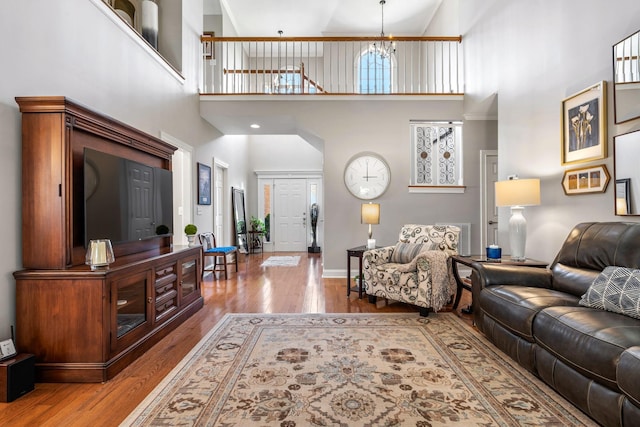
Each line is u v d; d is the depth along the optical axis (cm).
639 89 226
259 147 910
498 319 240
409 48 795
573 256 248
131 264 244
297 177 909
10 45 217
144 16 430
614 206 248
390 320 326
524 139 359
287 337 282
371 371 221
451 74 586
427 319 329
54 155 219
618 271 198
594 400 158
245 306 378
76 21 278
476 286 285
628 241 211
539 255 336
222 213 699
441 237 378
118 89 335
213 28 662
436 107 529
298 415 173
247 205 882
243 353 251
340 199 536
